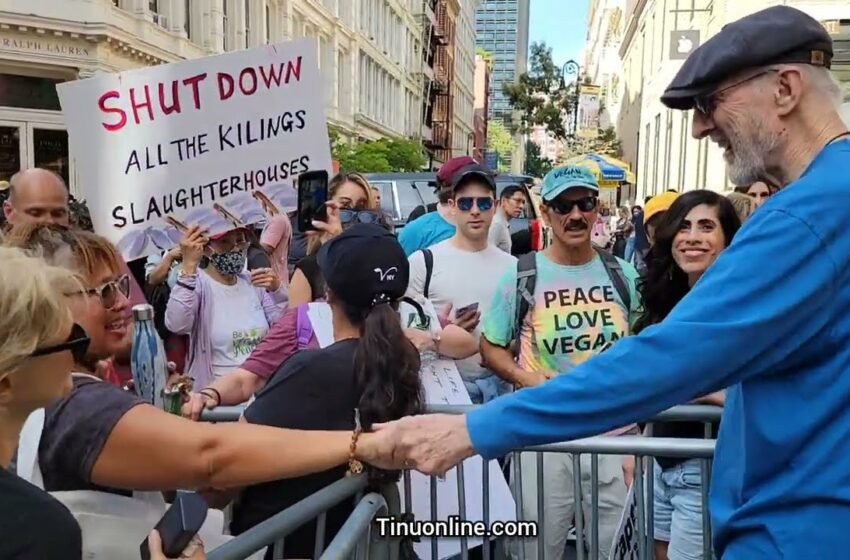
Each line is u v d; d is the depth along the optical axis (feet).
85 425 4.86
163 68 10.84
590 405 4.65
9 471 3.71
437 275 11.61
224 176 11.43
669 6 72.18
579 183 9.96
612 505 9.61
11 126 54.95
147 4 63.16
